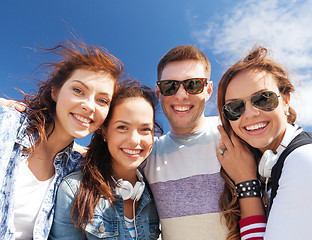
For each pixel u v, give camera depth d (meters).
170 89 0.68
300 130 0.49
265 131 0.51
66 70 0.58
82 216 0.51
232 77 0.54
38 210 0.55
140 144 0.58
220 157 0.59
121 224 0.55
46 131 0.59
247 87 0.52
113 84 0.60
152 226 0.61
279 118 0.50
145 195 0.61
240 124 0.53
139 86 0.64
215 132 0.67
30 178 0.55
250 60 0.54
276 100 0.50
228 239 0.54
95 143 0.63
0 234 0.47
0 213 0.48
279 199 0.42
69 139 0.61
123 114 0.58
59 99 0.56
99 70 0.57
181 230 0.58
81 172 0.60
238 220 0.55
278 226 0.40
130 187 0.57
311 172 0.38
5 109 0.52
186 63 0.69
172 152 0.66
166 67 0.70
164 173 0.64
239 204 0.56
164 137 0.72
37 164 0.57
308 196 0.37
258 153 0.58
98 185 0.56
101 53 0.60
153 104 0.63
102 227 0.53
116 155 0.59
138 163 0.59
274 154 0.51
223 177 0.58
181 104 0.67
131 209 0.60
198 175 0.61
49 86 0.60
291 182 0.40
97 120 0.57
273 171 0.47
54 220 0.54
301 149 0.42
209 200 0.58
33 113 0.57
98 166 0.61
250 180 0.54
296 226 0.38
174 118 0.68
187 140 0.66
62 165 0.60
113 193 0.58
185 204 0.59
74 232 0.53
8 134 0.50
